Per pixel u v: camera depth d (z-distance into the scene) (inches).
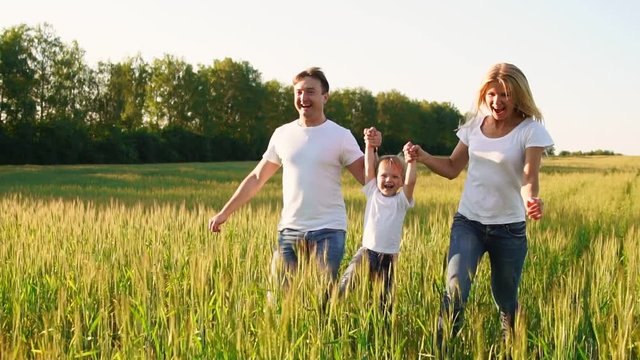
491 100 184.1
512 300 194.1
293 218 204.7
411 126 4530.0
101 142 2829.7
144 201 733.9
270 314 135.1
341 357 141.4
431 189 927.7
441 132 4763.8
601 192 911.0
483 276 233.1
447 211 543.5
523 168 187.5
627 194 970.1
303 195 202.8
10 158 2484.0
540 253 289.7
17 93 2461.9
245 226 328.8
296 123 212.8
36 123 2546.8
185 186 1096.8
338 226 204.8
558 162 3508.9
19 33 2536.9
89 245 258.2
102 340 147.0
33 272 207.3
